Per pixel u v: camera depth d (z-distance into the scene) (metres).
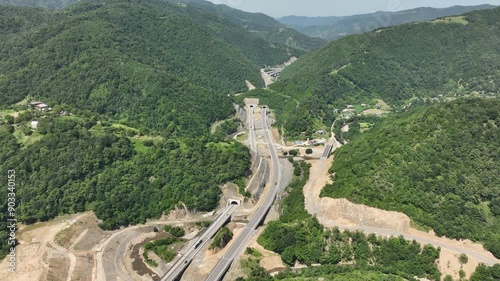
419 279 141.25
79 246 168.12
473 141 171.75
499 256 139.00
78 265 157.25
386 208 161.50
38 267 153.00
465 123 179.38
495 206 152.75
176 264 157.88
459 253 142.75
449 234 149.50
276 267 157.38
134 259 165.88
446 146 172.25
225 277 152.62
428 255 144.38
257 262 156.50
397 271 144.50
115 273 156.75
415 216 156.88
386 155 176.50
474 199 156.38
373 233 156.25
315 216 170.88
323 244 158.88
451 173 163.62
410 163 169.88
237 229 182.75
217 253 164.62
